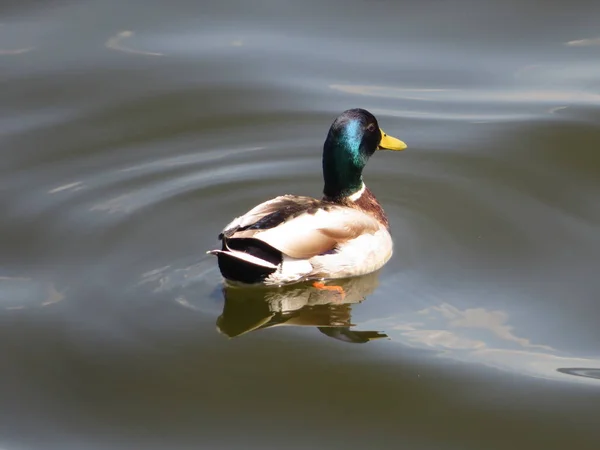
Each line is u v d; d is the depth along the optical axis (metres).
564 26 19.64
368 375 11.17
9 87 17.73
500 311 12.32
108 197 14.84
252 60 18.62
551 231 14.10
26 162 15.80
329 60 18.69
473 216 14.56
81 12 19.98
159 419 10.46
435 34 19.44
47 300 12.40
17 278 12.86
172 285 12.67
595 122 17.06
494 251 13.60
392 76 18.27
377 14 20.20
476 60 18.70
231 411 10.59
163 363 11.29
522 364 11.38
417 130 16.95
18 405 10.67
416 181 15.64
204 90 17.84
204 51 18.86
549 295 12.61
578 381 11.13
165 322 11.97
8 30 19.31
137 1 20.47
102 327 11.88
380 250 13.05
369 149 13.76
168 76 18.19
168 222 14.16
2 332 11.78
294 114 17.22
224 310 12.20
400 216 14.58
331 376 11.15
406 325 12.05
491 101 17.66
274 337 11.82
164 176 15.49
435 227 14.24
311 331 11.95
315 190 15.20
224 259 12.12
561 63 18.59
